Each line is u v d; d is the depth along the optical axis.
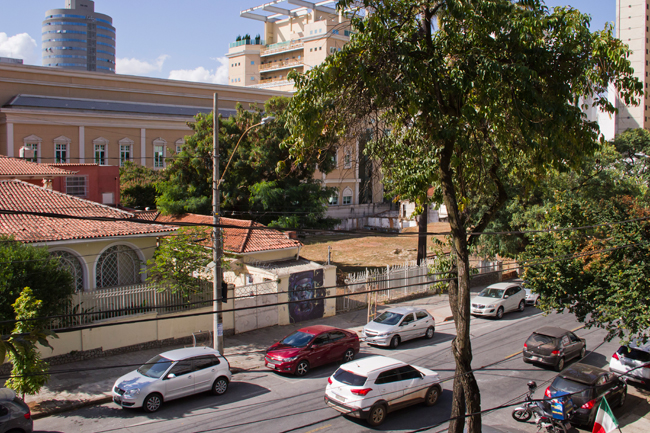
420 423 13.24
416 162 10.49
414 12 9.45
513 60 9.59
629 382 16.89
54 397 14.38
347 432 12.52
